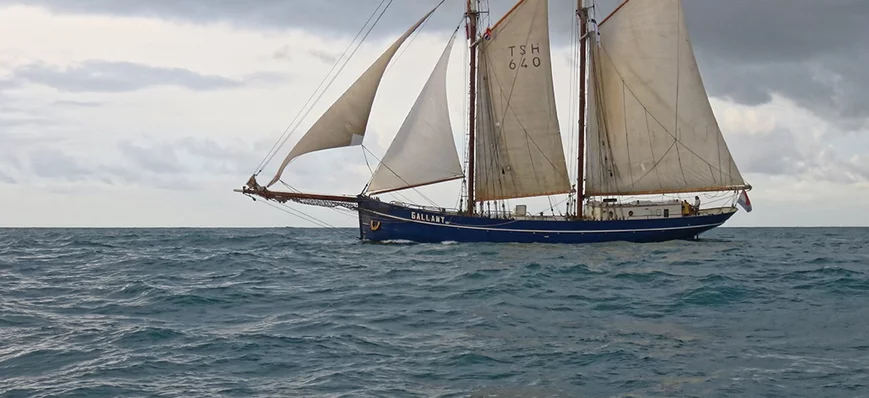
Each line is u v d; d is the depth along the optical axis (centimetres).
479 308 2308
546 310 2281
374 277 3181
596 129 5084
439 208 4953
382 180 4753
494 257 4009
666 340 1850
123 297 2541
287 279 3108
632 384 1490
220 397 1402
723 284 2770
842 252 4834
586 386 1478
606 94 5053
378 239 4919
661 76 4928
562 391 1448
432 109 4706
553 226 4856
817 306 2344
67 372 1567
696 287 2703
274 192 4803
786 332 1950
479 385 1480
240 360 1647
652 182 5028
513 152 4938
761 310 2278
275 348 1748
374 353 1714
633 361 1647
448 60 4694
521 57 4856
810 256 4369
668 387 1470
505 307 2325
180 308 2311
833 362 1641
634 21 4928
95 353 1716
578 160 5119
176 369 1580
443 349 1752
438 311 2256
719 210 5138
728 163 4956
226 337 1859
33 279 3141
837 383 1488
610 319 2134
